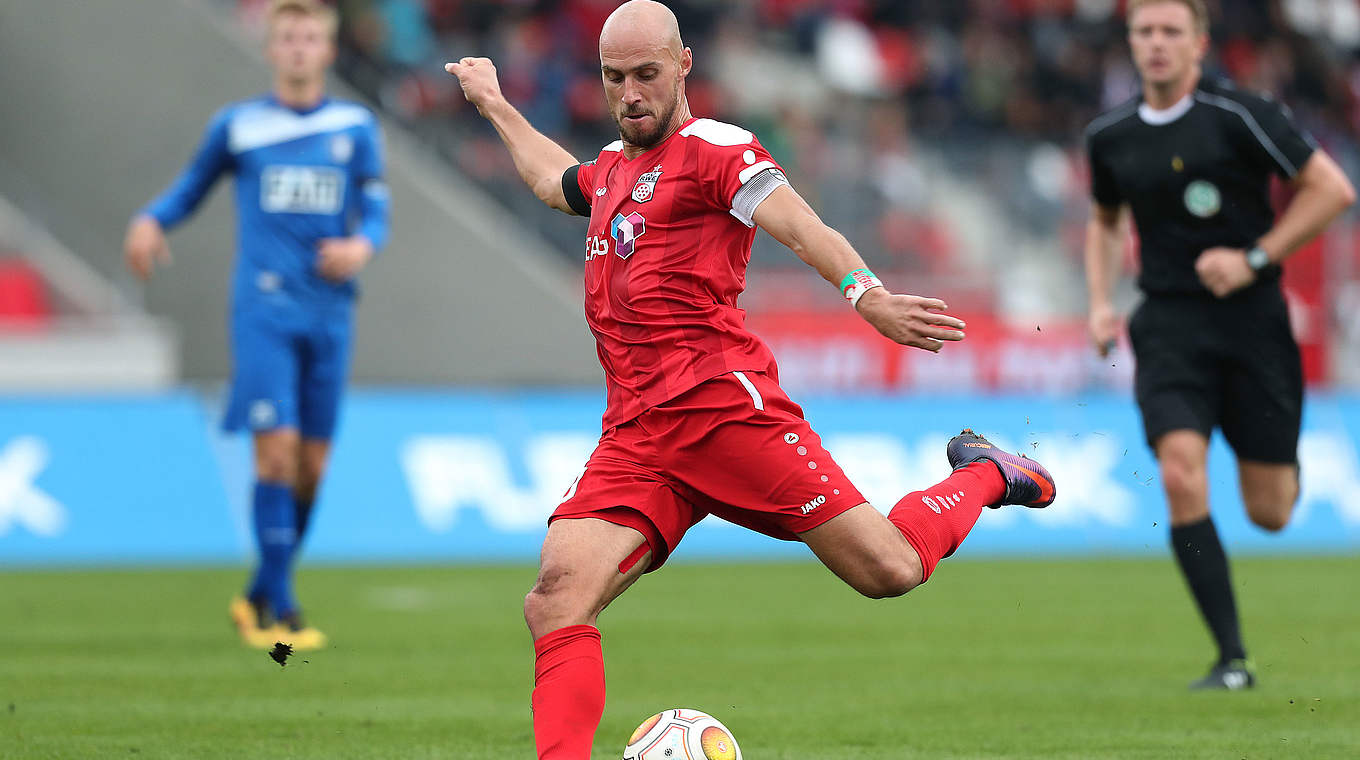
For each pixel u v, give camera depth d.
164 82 62.53
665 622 33.34
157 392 57.97
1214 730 19.28
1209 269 22.81
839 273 13.72
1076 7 89.44
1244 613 34.66
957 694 22.67
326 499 49.34
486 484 51.34
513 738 18.70
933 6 86.69
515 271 64.12
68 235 60.69
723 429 14.52
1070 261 72.56
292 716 20.36
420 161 66.38
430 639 29.52
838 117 79.25
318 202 28.88
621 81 14.46
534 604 14.22
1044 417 56.88
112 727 19.33
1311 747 18.03
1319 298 65.38
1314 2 94.00
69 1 62.44
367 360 62.78
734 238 14.58
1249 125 22.91
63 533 46.88
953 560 50.41
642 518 14.57
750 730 19.44
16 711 20.62
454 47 73.62
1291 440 23.94
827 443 54.25
